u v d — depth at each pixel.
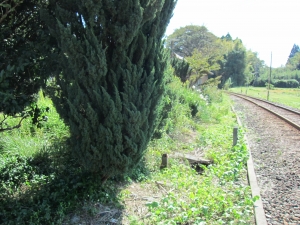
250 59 82.44
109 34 4.22
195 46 50.22
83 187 4.79
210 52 40.34
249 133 12.10
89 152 4.19
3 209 4.07
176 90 10.46
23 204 4.31
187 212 4.34
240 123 14.40
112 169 4.35
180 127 10.58
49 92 4.29
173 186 5.64
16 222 3.84
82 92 3.98
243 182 5.96
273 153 8.34
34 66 4.21
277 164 7.16
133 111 4.10
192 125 12.41
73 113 3.95
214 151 8.38
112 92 4.24
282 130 12.41
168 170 6.46
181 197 5.13
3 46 3.93
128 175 5.76
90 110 3.92
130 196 5.10
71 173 5.21
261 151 8.66
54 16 4.21
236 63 71.75
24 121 7.14
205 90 24.94
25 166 5.36
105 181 5.09
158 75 4.58
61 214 4.11
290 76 81.12
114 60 4.21
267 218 4.29
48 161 5.74
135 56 4.42
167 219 4.23
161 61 4.64
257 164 7.28
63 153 5.88
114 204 4.70
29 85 4.29
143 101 4.30
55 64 4.25
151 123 4.55
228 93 52.28
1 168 5.14
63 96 4.25
